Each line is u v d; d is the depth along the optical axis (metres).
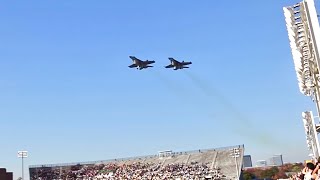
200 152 130.88
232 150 120.00
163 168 126.75
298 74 32.06
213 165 119.94
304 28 25.33
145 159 138.38
